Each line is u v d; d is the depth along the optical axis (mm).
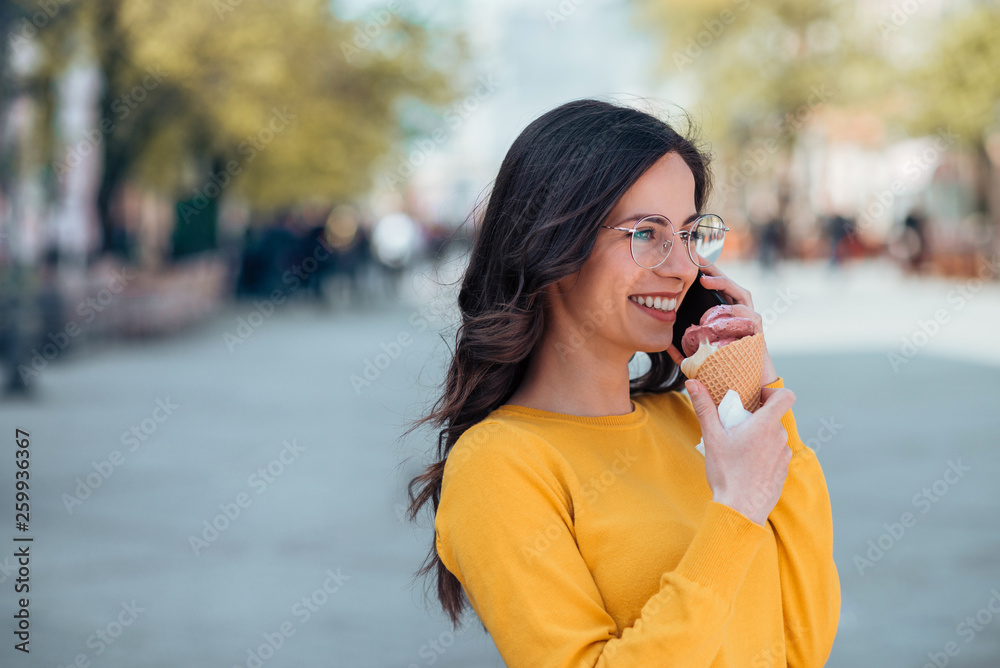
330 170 21469
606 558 1428
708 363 1498
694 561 1310
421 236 25984
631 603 1403
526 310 1521
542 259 1484
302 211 24438
